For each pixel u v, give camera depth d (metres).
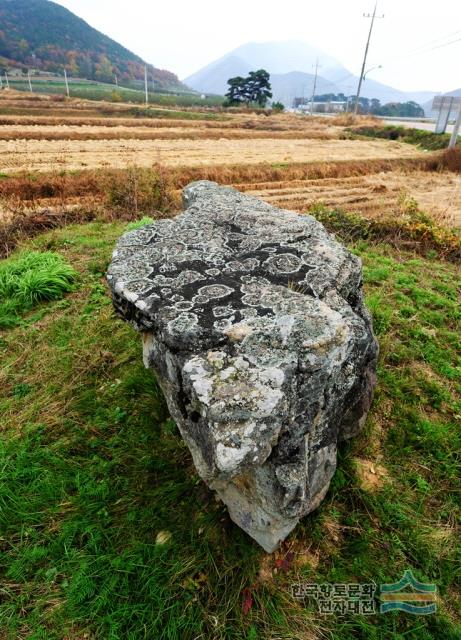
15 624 2.01
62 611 2.04
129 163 12.90
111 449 2.79
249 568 2.18
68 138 17.66
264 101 52.16
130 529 2.36
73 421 2.98
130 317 2.35
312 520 2.39
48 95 39.25
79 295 4.40
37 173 10.41
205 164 13.36
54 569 2.19
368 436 2.83
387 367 3.39
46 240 5.75
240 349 1.90
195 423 1.91
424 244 6.24
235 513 2.26
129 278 2.44
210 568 2.19
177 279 2.42
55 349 3.64
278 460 1.87
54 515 2.44
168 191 8.60
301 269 2.54
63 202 8.86
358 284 2.74
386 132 27.55
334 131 28.50
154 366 2.37
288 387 1.78
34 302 4.31
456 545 2.33
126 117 28.77
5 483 2.57
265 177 13.22
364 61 33.44
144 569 2.18
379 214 7.96
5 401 3.19
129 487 2.56
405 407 3.04
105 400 3.13
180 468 2.64
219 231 3.05
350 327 2.17
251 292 2.28
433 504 2.53
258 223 3.17
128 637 1.96
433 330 3.83
